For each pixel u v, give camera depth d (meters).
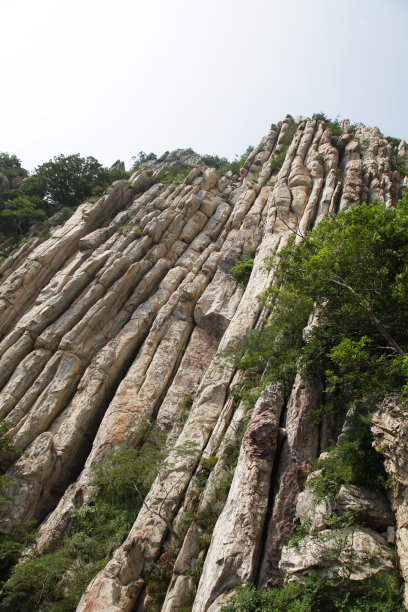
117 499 26.28
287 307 27.52
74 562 22.38
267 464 17.78
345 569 12.72
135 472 25.50
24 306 41.38
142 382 33.91
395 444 13.86
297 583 13.25
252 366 26.53
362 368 16.66
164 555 19.56
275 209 41.19
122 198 56.03
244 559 15.07
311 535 14.23
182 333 37.75
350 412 18.20
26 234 57.44
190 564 18.36
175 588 17.36
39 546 24.41
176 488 22.28
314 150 50.00
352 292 16.72
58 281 41.47
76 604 19.83
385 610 11.59
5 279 46.75
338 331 19.05
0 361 34.84
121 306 40.59
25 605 20.89
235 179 65.00
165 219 48.34
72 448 30.64
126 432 30.44
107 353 35.81
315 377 19.84
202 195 53.62
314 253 20.89
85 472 28.28
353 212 20.20
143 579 19.06
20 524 25.94
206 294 39.88
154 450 28.55
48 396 32.38
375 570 12.55
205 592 14.92
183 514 20.84
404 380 14.90
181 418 31.44
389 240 18.19
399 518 13.24
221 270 42.00
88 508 25.62
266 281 33.53
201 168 60.00
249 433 19.03
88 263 41.97
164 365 35.09
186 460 23.48
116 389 35.28
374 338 17.59
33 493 27.61
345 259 18.16
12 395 32.44
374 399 15.91
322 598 12.83
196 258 46.12
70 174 64.31
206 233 49.66
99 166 67.00
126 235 46.75
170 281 42.41
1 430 28.80
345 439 17.05
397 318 16.55
